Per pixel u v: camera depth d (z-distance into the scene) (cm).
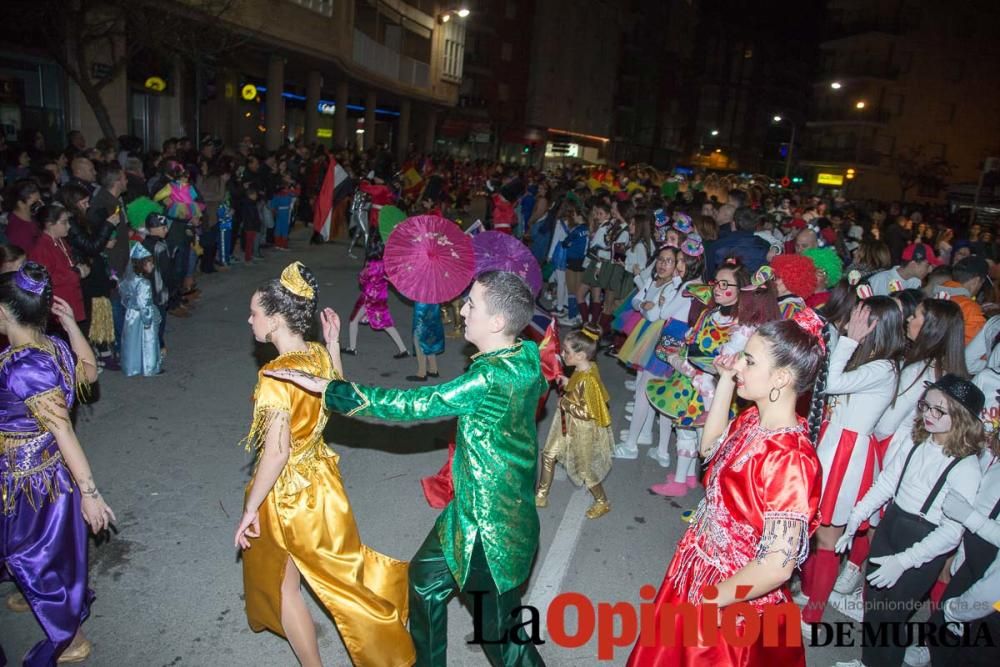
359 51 2895
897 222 1612
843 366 384
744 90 7619
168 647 349
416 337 761
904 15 5409
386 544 453
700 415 534
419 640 307
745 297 461
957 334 398
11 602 371
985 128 5597
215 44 1415
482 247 541
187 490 496
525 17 5403
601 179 2061
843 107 5631
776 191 2200
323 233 1574
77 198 632
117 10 1262
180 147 1345
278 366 294
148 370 705
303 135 3075
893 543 351
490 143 5459
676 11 6862
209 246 1173
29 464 302
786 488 238
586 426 506
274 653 351
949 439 330
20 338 300
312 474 304
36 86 1405
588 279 1023
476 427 282
